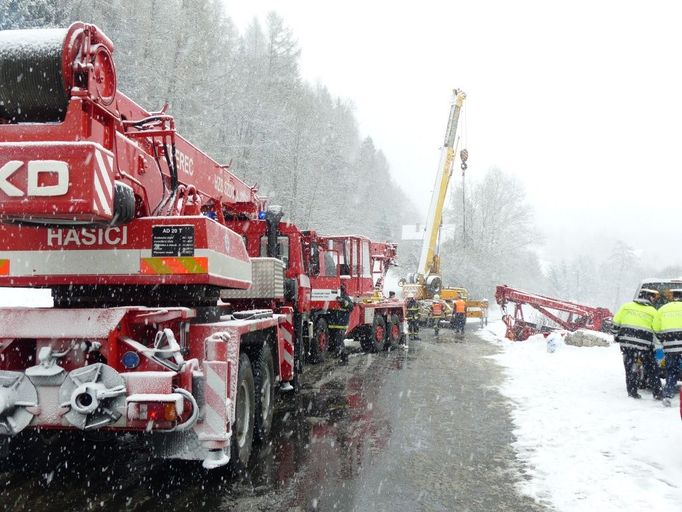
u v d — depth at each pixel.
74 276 4.44
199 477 4.75
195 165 6.44
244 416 5.09
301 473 4.96
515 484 4.72
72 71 3.83
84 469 4.88
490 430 6.56
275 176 37.38
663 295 8.09
